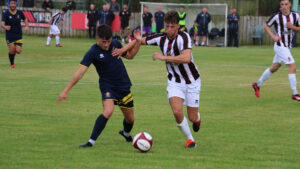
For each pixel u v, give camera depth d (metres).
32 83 29.08
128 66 40.25
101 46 14.38
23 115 19.75
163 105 22.62
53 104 22.38
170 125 18.39
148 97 24.81
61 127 17.69
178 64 14.77
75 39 73.38
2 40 63.56
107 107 14.56
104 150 14.35
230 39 69.69
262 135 16.75
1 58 44.28
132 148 14.74
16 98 23.77
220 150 14.54
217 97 25.14
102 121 14.54
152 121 19.09
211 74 35.50
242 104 23.17
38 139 15.67
